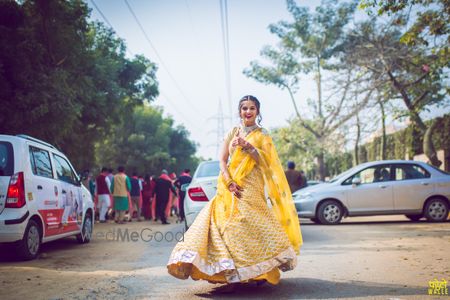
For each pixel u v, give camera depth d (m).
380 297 4.92
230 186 5.03
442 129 24.83
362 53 23.09
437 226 12.95
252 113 5.37
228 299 4.95
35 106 14.22
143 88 28.38
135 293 5.38
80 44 18.23
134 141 58.12
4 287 5.83
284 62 42.00
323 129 33.34
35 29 15.84
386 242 9.59
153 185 20.44
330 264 7.04
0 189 7.53
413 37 12.96
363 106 22.84
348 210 14.35
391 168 14.67
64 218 9.22
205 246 4.93
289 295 5.07
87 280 6.21
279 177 5.34
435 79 20.64
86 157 24.91
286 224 5.34
